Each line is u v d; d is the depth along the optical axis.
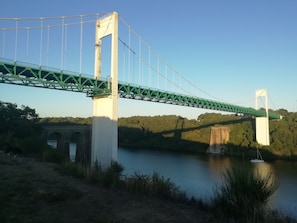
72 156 66.62
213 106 73.44
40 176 14.28
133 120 139.88
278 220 7.62
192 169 53.69
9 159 20.59
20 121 68.69
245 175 8.57
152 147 106.44
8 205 8.90
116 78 46.94
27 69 39.72
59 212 8.46
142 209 9.08
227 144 90.44
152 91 55.91
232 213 8.26
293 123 100.69
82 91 46.97
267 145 86.50
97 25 50.72
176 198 10.98
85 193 10.95
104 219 7.95
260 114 91.25
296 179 46.59
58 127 69.06
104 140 46.34
